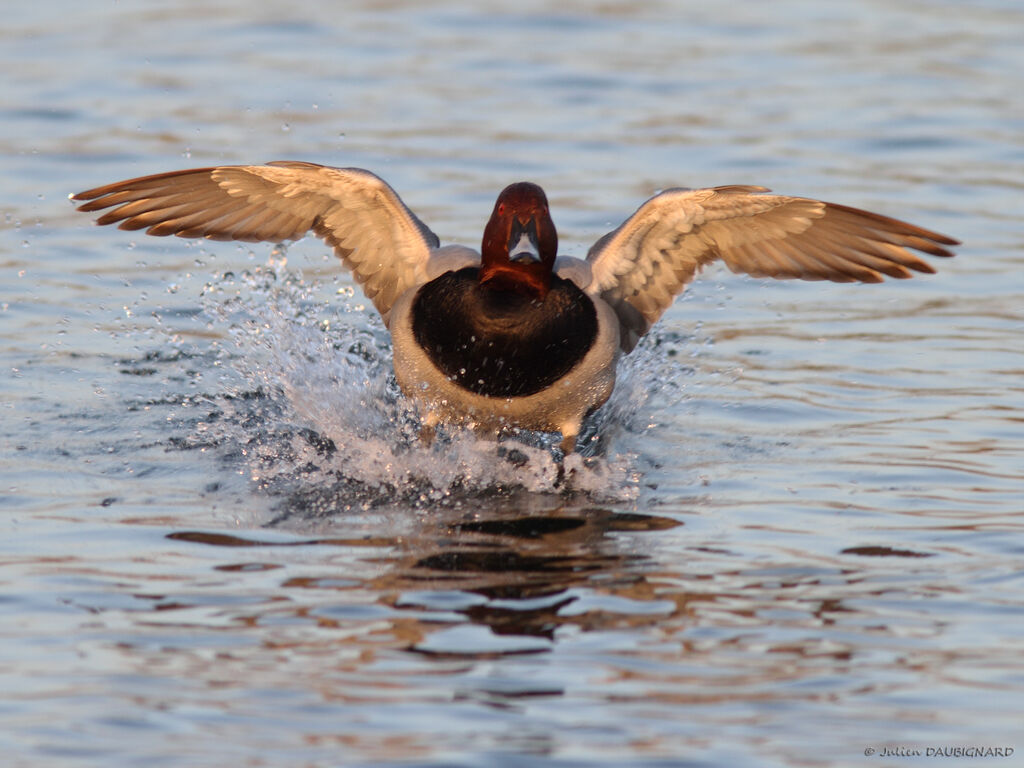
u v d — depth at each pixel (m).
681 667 7.30
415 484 10.47
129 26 25.53
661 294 11.84
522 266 10.65
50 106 20.64
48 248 15.99
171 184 11.19
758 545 9.09
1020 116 21.08
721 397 12.45
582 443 11.45
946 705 6.92
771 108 21.48
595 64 23.77
